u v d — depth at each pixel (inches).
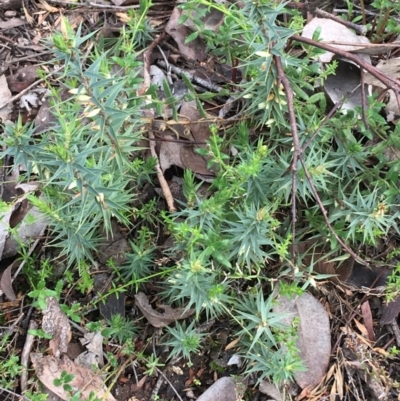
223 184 8.5
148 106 9.6
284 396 8.8
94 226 9.4
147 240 9.8
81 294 10.1
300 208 9.9
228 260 8.4
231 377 9.4
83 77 7.0
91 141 7.4
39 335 8.9
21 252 10.0
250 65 8.9
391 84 8.5
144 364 9.7
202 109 9.7
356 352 9.4
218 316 9.8
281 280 9.2
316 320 9.5
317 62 9.5
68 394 8.9
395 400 9.4
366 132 9.0
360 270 10.1
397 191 9.0
